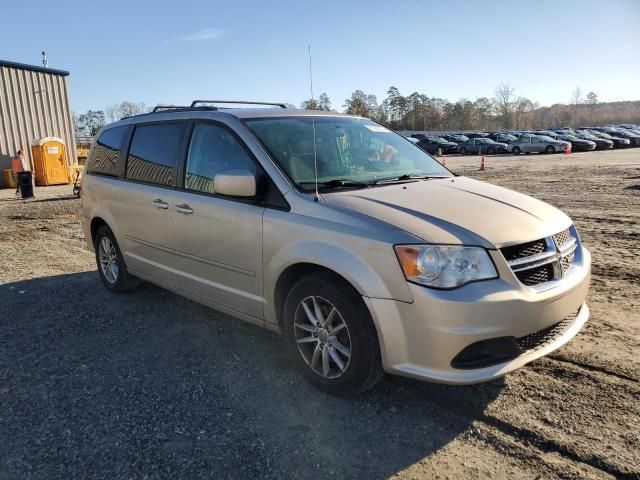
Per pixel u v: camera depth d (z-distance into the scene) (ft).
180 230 14.07
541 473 8.51
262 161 12.10
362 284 9.80
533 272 10.07
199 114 14.28
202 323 15.37
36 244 28.17
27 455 9.29
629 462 8.62
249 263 12.16
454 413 10.30
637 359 12.08
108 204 17.37
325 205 10.84
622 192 42.24
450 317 9.16
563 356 12.38
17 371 12.57
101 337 14.52
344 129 14.48
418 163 14.57
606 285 17.71
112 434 9.86
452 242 9.46
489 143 130.82
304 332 11.43
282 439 9.61
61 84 75.41
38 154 68.13
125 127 17.44
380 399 10.89
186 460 9.05
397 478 8.52
